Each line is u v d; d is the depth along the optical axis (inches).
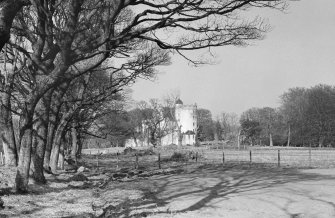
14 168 805.9
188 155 1968.5
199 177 889.5
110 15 520.7
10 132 952.3
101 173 1133.7
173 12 521.0
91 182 844.0
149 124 4692.4
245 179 810.8
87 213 459.5
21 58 871.1
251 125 4379.9
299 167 1170.6
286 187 656.4
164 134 4879.4
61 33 540.4
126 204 533.0
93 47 535.8
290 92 4591.5
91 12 607.8
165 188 700.7
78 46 573.0
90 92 1302.9
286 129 4414.4
